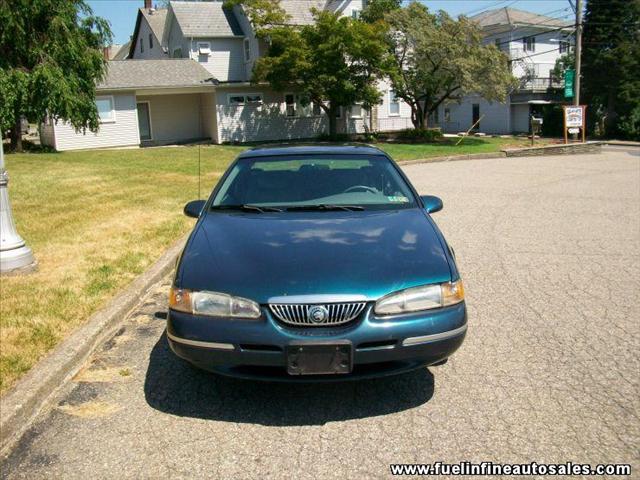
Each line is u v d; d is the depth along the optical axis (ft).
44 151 78.64
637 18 127.65
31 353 14.12
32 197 37.93
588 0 129.39
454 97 114.01
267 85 103.14
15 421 11.44
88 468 10.28
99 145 90.43
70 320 16.37
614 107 130.52
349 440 11.05
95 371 14.12
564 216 34.09
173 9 112.27
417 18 101.50
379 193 16.31
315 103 102.83
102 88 88.28
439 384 13.23
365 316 11.32
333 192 16.25
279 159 17.63
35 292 18.81
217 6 116.26
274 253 12.58
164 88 94.32
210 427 11.58
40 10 62.90
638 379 13.24
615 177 54.39
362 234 13.53
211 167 59.31
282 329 11.21
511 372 13.74
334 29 91.09
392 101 124.47
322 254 12.46
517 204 38.63
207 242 13.47
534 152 84.58
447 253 13.00
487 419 11.70
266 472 10.11
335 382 12.67
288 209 15.49
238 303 11.41
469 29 100.27
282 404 12.46
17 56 64.03
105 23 70.95
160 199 37.91
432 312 11.72
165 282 21.31
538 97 139.85
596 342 15.40
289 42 92.99
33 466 10.36
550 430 11.23
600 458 10.32
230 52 113.60
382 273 11.84
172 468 10.26
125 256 23.50
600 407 12.03
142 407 12.39
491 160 77.10
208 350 11.46
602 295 19.39
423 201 16.87
